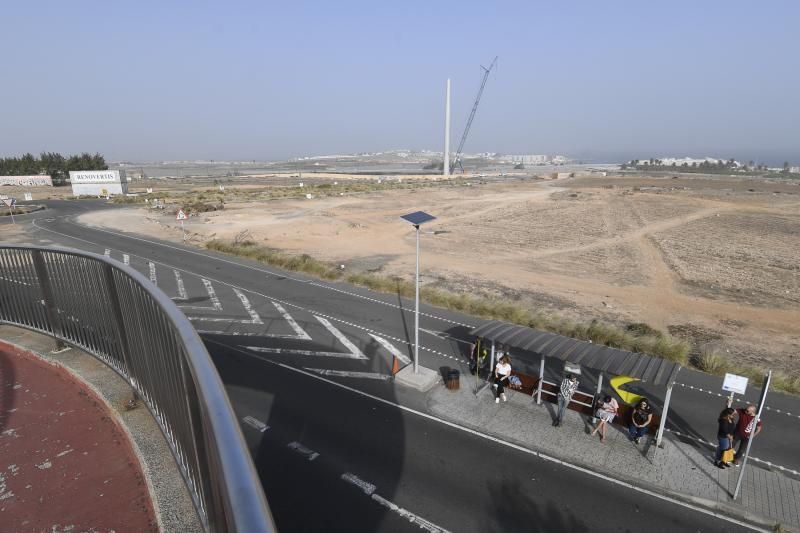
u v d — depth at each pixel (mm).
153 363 6234
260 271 32938
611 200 80250
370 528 10148
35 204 71500
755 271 37438
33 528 5168
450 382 16516
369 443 13273
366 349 19922
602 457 13086
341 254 41312
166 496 5547
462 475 12094
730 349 22625
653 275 36125
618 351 14961
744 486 12102
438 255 41781
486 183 125250
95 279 7914
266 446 12930
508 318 24141
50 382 8469
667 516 11062
